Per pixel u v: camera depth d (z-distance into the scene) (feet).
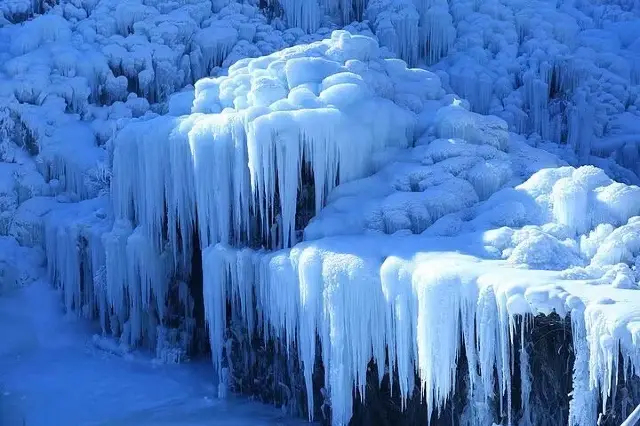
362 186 42.47
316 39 64.23
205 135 43.16
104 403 42.88
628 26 68.33
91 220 51.60
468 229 38.32
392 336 36.01
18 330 50.06
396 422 38.24
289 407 41.70
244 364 43.93
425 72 50.85
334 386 37.47
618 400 31.60
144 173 47.24
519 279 32.65
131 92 61.26
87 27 63.10
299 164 42.14
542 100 58.70
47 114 58.29
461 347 35.24
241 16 64.64
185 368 47.55
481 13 65.36
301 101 43.21
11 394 43.50
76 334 51.08
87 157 56.39
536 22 64.54
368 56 49.37
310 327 38.09
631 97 60.39
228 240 43.55
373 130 43.88
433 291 33.99
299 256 38.65
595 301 30.81
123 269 48.91
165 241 48.03
